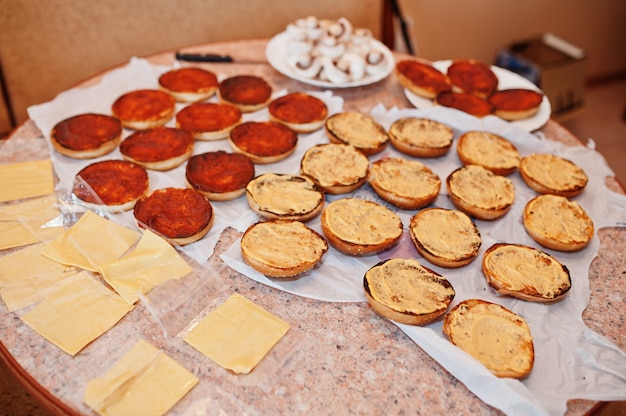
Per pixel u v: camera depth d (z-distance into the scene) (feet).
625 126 10.64
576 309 3.57
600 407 3.05
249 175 4.39
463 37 10.12
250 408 2.94
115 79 5.56
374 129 4.99
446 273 3.78
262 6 7.78
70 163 4.55
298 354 3.24
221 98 5.32
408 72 5.71
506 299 3.61
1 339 3.21
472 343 3.25
